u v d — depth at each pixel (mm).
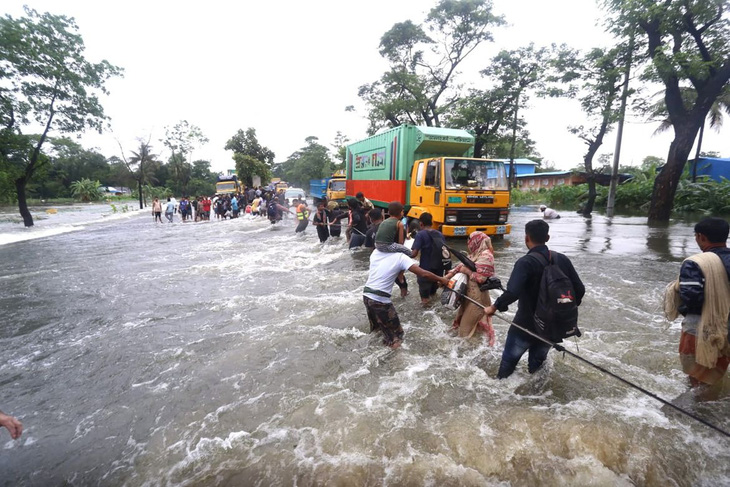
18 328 5660
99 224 24250
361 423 3021
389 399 3369
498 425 2924
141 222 25297
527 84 22312
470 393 3414
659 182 16359
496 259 8680
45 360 4555
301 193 33719
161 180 77062
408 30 24328
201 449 2854
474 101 23203
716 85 14133
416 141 11844
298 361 4188
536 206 28281
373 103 27438
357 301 6152
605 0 14469
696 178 24469
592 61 15969
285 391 3598
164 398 3598
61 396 3742
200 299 6707
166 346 4785
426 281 5676
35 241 16312
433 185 10609
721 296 2887
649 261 8320
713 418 2924
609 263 8133
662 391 3326
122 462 2791
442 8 23297
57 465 2797
